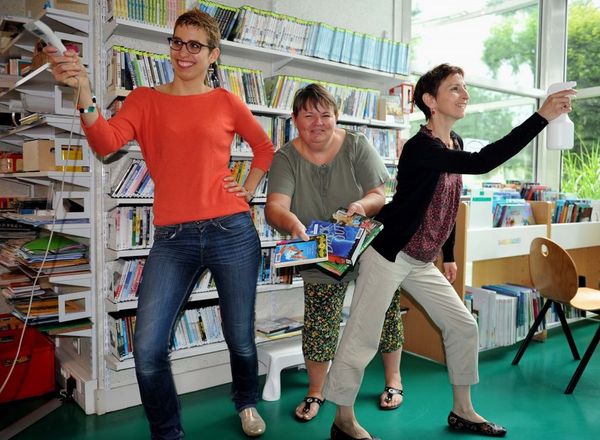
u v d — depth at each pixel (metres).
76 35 2.28
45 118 2.14
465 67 3.98
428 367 2.95
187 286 1.72
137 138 1.72
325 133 1.86
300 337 2.82
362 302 1.86
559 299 2.84
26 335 2.61
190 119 1.68
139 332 1.58
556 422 2.23
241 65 2.78
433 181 1.78
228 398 2.51
